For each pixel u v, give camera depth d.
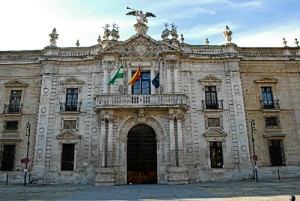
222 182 25.81
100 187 23.09
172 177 25.61
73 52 31.42
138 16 31.88
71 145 28.53
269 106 30.41
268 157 28.62
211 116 29.20
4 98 30.42
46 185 25.50
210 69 30.77
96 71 30.34
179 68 30.17
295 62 31.78
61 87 30.16
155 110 28.14
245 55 31.72
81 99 29.67
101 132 27.05
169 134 27.23
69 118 29.06
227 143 28.39
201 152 28.06
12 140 28.84
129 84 29.02
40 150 27.97
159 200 13.52
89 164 27.52
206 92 30.30
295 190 16.98
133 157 27.83
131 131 28.52
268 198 13.37
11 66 31.31
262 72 31.27
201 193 16.47
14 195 16.55
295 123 29.89
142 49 30.44
